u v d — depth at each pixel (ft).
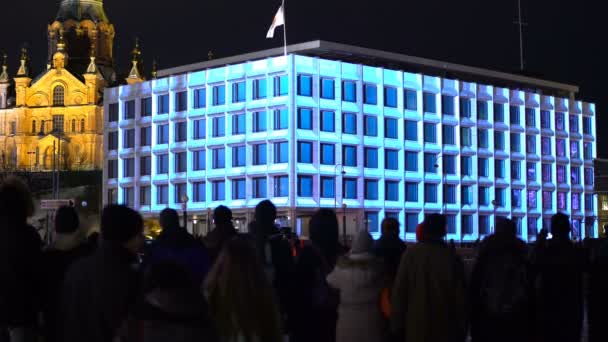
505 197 387.14
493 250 47.88
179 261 43.83
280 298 46.50
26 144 598.34
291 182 322.14
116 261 34.60
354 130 339.77
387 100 351.25
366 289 44.01
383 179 344.90
